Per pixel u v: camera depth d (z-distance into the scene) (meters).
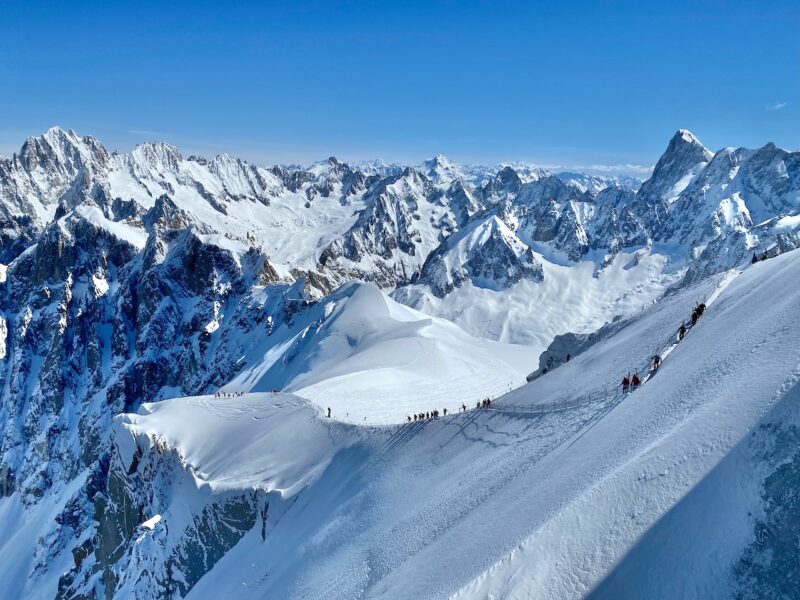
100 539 115.25
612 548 22.03
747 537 18.84
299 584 51.38
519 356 173.25
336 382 102.25
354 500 58.56
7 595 163.88
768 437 20.52
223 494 79.06
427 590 30.48
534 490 32.09
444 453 54.75
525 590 23.28
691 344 37.94
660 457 24.02
